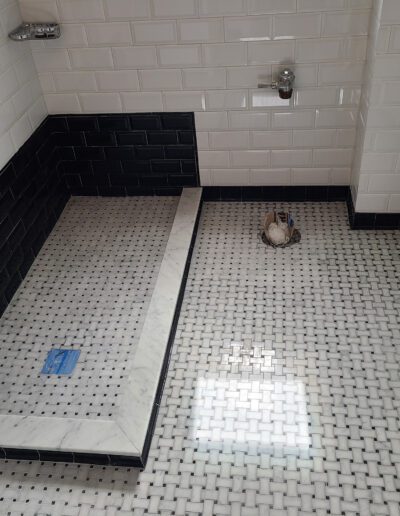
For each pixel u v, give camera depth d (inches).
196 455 74.8
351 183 114.6
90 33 104.7
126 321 94.4
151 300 93.9
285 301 96.3
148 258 107.8
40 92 112.2
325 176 116.7
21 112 104.7
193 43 103.3
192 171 120.3
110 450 72.1
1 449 75.4
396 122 96.4
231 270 103.8
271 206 120.9
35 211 110.3
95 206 124.3
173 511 69.2
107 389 83.5
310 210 118.4
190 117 112.5
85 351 89.7
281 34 100.3
